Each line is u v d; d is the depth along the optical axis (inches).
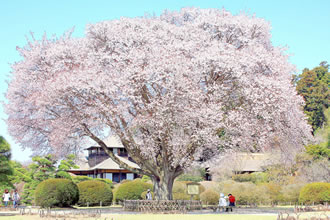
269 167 1717.5
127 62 946.1
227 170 1825.8
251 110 936.3
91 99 946.7
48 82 924.6
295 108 1002.1
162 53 926.4
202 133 887.7
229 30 1047.0
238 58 938.1
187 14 1134.4
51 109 995.9
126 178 2180.1
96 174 2198.6
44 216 823.7
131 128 969.5
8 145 882.8
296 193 1422.2
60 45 994.1
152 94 955.3
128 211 999.6
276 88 938.7
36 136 1064.2
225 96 988.6
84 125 995.9
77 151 1067.9
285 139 1055.0
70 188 1142.3
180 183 1352.1
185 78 910.4
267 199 1379.2
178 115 893.8
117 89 911.0
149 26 1026.1
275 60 1000.9
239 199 1364.4
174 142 920.3
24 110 1001.5
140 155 1026.1
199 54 937.5
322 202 1219.9
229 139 971.9
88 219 756.6
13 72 1027.9
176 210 943.0
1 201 1497.3
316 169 1578.5
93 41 1005.8
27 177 1520.7
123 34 963.3
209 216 823.1
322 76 2903.5
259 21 1052.5
